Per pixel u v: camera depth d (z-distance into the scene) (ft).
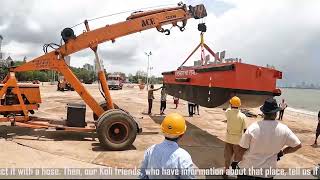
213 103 29.48
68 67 31.19
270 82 25.68
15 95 30.50
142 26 33.14
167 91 49.65
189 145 31.48
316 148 34.86
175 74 43.62
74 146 28.32
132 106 72.18
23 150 25.79
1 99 30.09
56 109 56.75
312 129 53.36
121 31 32.48
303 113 123.54
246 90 25.20
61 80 132.05
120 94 125.18
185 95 39.01
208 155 27.73
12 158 23.30
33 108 31.22
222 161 25.82
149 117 52.75
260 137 12.12
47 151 26.04
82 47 31.37
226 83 26.58
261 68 25.55
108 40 32.12
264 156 12.29
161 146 9.60
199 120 52.31
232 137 20.54
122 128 27.81
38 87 31.76
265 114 12.31
